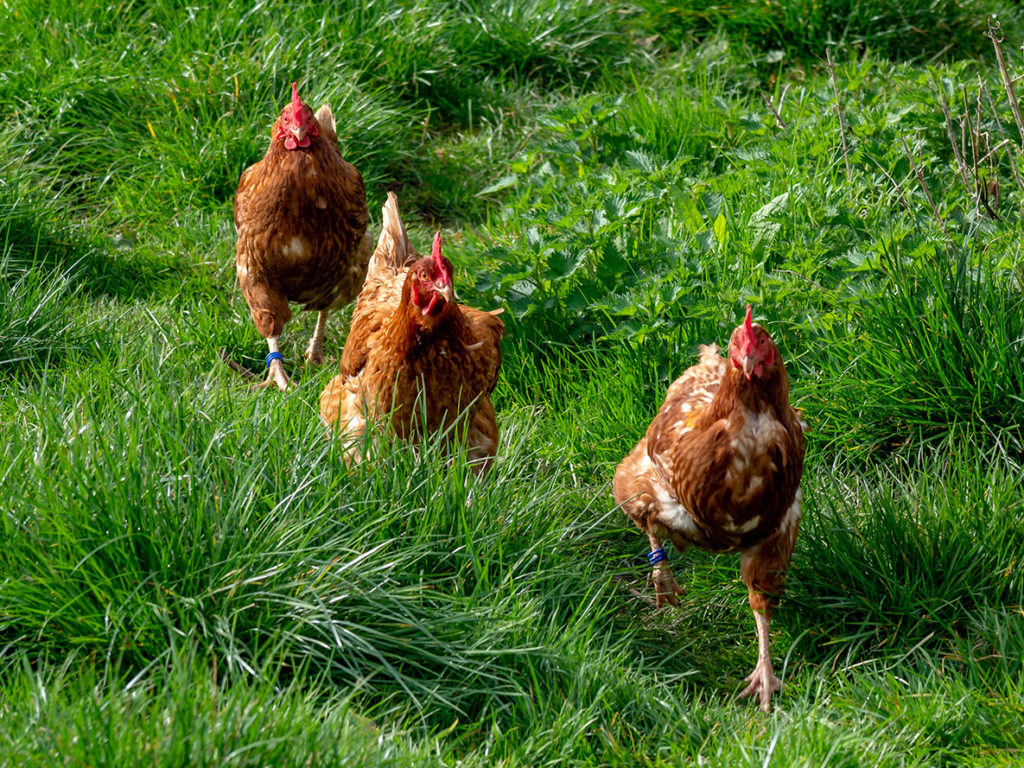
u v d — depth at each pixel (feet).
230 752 9.77
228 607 12.02
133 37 26.99
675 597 15.43
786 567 14.12
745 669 14.62
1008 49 31.42
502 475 15.28
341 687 12.14
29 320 18.89
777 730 11.78
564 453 17.83
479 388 16.21
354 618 12.51
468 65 30.07
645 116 26.63
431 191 26.78
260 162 19.54
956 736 12.21
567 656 12.89
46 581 11.76
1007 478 15.75
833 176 22.08
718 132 25.41
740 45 31.40
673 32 32.19
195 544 12.17
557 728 11.89
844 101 25.77
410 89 29.14
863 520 15.67
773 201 20.59
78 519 12.27
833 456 17.58
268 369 20.63
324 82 26.37
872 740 11.78
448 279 14.74
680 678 14.37
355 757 10.28
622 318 19.94
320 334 21.17
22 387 16.88
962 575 14.44
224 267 22.63
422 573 13.14
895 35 31.09
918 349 17.42
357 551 12.84
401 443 15.53
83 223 23.41
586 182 22.97
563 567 14.65
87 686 10.80
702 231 20.93
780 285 18.97
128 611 11.73
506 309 20.15
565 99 29.86
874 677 13.32
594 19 31.86
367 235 20.65
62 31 26.53
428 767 10.80
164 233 23.41
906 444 17.15
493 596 13.50
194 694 10.44
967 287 17.85
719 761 11.46
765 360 13.05
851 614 14.80
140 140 25.13
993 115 23.25
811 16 31.19
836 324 18.43
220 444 13.79
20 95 25.27
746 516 13.61
